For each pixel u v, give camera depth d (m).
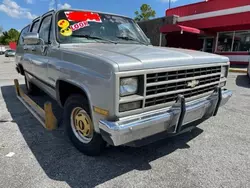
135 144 2.19
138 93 2.07
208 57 2.80
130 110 2.04
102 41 3.23
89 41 3.13
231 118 4.15
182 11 17.62
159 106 2.25
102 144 2.58
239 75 10.08
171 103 2.36
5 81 8.56
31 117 4.11
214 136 3.34
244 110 4.66
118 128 1.92
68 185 2.17
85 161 2.60
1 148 2.89
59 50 2.85
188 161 2.63
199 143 3.11
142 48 2.83
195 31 15.55
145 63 2.04
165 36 18.56
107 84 1.96
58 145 2.98
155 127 2.17
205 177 2.32
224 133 3.46
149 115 2.16
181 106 2.33
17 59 5.98
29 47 4.60
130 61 2.00
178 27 15.07
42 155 2.72
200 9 16.22
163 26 17.17
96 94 2.10
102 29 3.40
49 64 3.14
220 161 2.64
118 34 3.52
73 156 2.70
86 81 2.22
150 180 2.26
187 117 2.47
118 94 1.93
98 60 2.08
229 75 10.10
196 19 16.61
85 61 2.28
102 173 2.38
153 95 2.15
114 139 1.96
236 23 14.21
